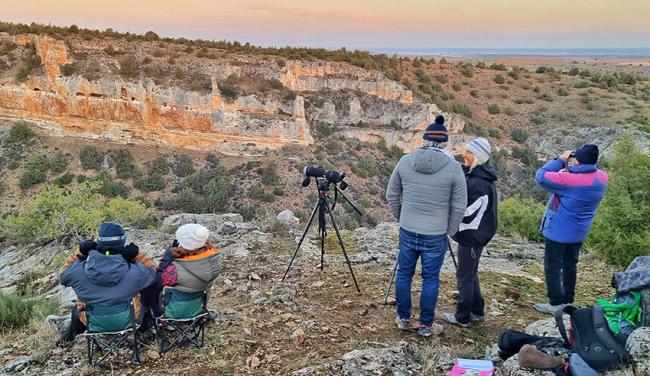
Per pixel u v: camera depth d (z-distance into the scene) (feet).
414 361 13.58
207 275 14.62
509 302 18.93
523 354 11.82
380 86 214.69
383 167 189.57
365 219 117.70
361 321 16.90
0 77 195.93
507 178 177.78
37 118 195.11
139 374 13.42
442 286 20.56
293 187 165.07
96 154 180.65
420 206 14.43
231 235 30.17
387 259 24.50
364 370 12.89
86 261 13.75
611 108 214.48
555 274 16.97
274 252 26.21
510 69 278.26
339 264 23.80
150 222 67.51
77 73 190.08
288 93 201.57
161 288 14.83
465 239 15.15
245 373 13.42
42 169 173.58
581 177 15.74
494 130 208.23
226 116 189.06
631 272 12.42
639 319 11.81
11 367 14.19
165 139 192.24
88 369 13.69
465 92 241.55
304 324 16.51
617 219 25.43
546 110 223.10
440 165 14.02
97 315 13.61
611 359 11.21
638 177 26.16
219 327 16.19
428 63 264.31
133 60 199.62
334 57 228.63
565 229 16.28
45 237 44.21
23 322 20.42
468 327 16.38
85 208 58.29
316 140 199.41
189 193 160.15
